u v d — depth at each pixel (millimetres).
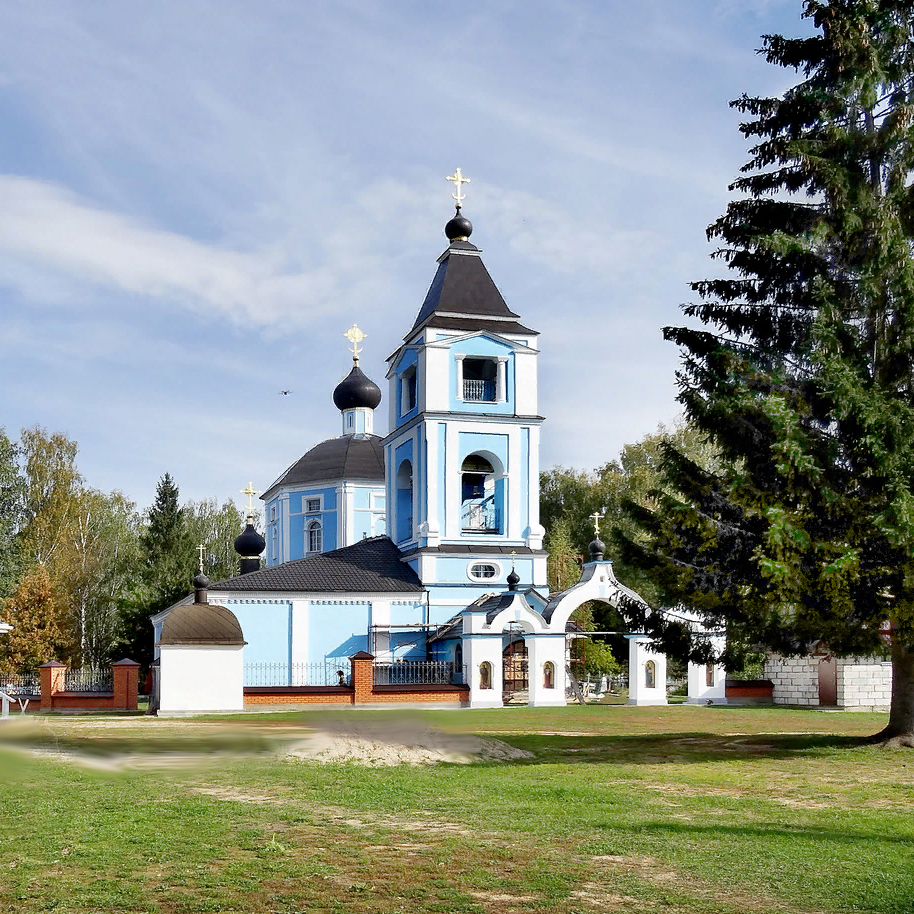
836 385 18469
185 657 32000
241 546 56469
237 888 8797
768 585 19078
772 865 9852
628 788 15297
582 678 48656
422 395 43594
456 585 42625
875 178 21078
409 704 35312
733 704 38250
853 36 19938
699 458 61406
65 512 67812
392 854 10133
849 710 34156
